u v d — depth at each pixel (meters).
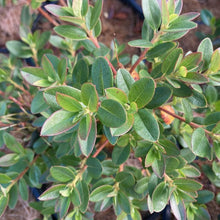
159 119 1.45
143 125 0.90
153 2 1.08
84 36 1.15
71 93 0.88
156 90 0.98
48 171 1.47
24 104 1.88
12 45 1.94
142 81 0.87
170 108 1.48
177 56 1.00
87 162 1.24
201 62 1.06
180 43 1.45
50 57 1.17
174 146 1.11
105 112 0.85
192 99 1.17
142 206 1.35
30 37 1.88
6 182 1.27
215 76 1.11
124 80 0.96
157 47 1.19
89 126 0.85
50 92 0.87
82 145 0.87
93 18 1.09
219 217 1.75
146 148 1.13
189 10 2.07
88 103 0.86
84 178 1.29
